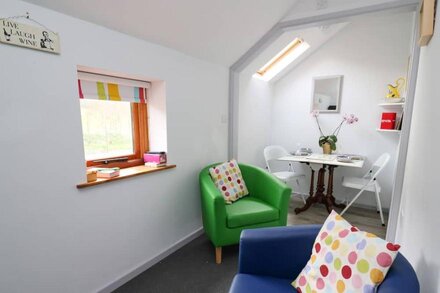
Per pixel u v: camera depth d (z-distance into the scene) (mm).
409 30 2789
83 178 1430
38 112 1208
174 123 2064
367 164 3166
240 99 2990
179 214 2213
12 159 1135
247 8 1946
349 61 3170
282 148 3502
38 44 1175
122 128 1939
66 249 1386
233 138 2832
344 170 3332
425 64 1423
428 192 1019
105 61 1489
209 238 2221
